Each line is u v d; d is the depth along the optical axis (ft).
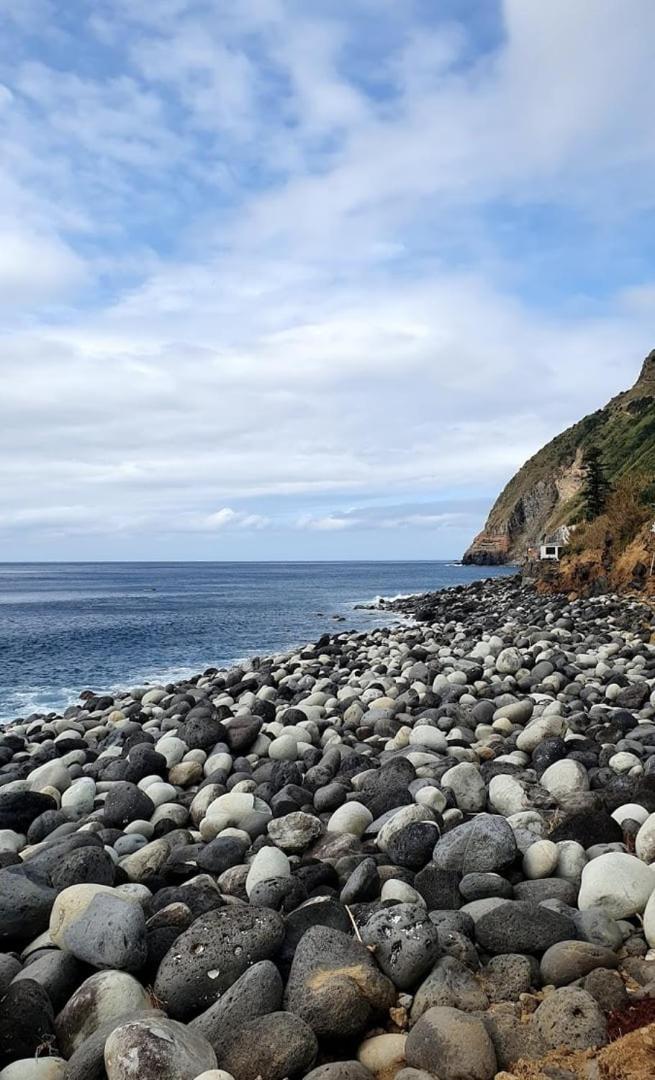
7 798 29.01
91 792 31.30
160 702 55.01
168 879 22.84
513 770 29.89
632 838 22.58
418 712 44.16
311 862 21.81
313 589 294.87
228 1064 13.29
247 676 66.03
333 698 49.90
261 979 14.64
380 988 14.64
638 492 139.64
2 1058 13.76
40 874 20.74
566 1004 13.70
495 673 56.95
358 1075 12.57
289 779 30.78
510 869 20.70
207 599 233.14
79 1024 14.70
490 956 16.81
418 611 152.15
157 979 15.71
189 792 32.65
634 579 111.04
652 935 16.57
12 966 16.74
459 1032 13.01
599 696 45.83
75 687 75.61
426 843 21.75
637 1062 12.20
